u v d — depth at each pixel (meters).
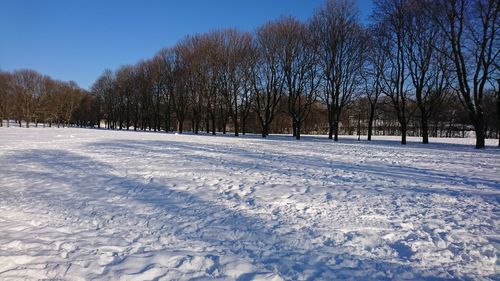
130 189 9.23
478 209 7.27
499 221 6.47
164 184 9.80
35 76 79.19
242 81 45.47
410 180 10.48
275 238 5.69
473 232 5.91
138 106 73.94
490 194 8.60
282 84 41.78
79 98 92.69
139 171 11.95
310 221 6.51
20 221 6.58
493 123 55.44
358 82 37.22
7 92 74.94
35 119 82.56
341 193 8.70
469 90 24.83
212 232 5.99
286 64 40.62
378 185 9.71
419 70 30.70
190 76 50.84
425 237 5.69
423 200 8.00
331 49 36.75
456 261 4.86
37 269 4.53
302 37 39.06
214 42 46.69
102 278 4.35
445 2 24.75
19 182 10.14
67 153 17.41
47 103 81.94
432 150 21.86
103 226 6.34
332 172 11.98
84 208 7.47
